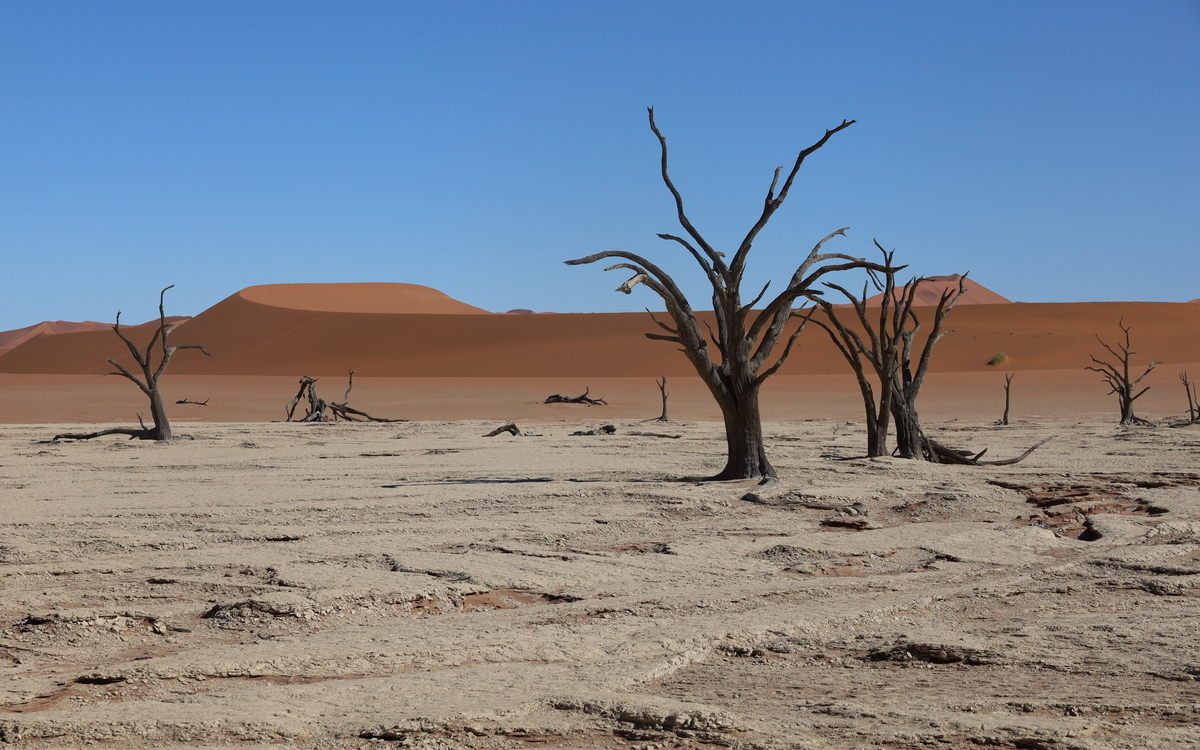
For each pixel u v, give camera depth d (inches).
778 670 246.8
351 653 258.7
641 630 282.2
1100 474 724.0
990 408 1895.9
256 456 920.9
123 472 768.3
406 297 7401.6
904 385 854.5
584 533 470.9
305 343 5177.2
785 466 761.0
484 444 1064.8
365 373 4579.2
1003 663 248.7
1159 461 824.9
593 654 258.1
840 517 524.4
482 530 470.9
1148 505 562.6
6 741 193.5
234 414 1850.4
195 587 350.0
